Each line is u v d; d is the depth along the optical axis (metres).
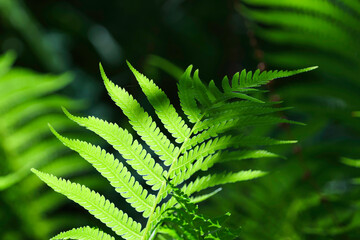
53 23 7.15
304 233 1.41
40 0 7.32
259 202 1.53
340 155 1.70
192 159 1.07
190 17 7.45
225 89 1.08
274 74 1.08
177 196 1.05
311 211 1.49
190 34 7.28
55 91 5.30
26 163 2.01
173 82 5.33
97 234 1.05
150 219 1.06
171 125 1.07
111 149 3.18
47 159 2.05
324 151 1.71
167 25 7.50
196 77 1.08
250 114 1.08
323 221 1.42
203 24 7.41
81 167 2.14
